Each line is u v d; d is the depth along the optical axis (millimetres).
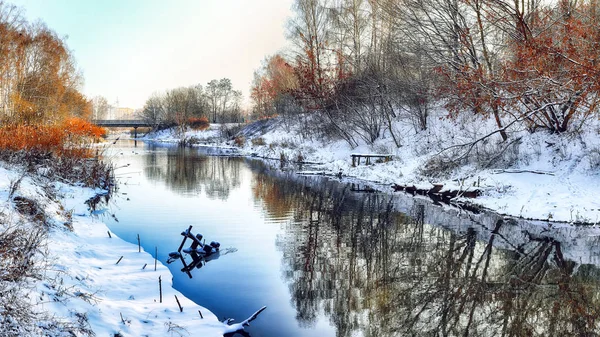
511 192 15008
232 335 5762
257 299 7125
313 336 5883
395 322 6418
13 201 8461
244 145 48688
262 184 21359
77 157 19266
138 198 16797
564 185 14188
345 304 7020
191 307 6445
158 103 92250
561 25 16703
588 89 14172
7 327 3930
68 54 41219
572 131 16266
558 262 9289
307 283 7922
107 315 5406
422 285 7930
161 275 7777
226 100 100938
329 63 32094
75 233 9352
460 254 9828
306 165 30047
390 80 26266
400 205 15734
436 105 26359
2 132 17219
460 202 15844
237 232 11656
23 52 32844
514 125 18953
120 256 8641
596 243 10711
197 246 9852
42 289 5129
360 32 33125
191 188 19750
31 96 32250
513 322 6504
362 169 24531
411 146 24844
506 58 19422
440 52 21312
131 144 60625
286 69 47531
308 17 34250
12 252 5527
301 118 40156
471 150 19344
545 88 15383
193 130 75812
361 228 12227
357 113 28438
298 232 11727
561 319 6621
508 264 9148
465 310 6926
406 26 24125
